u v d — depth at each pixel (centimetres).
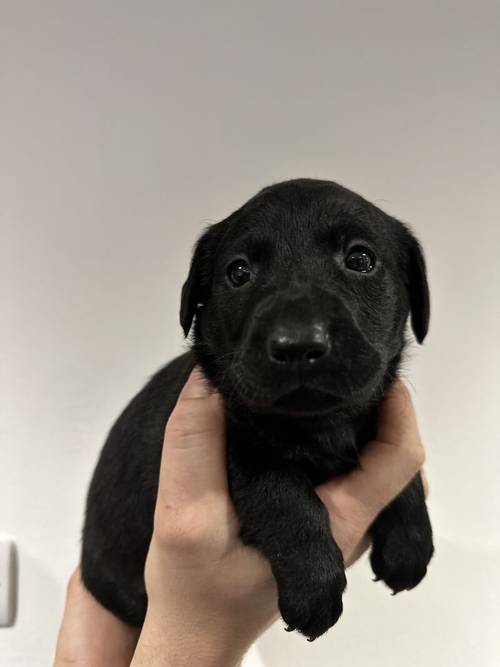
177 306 39
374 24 38
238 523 22
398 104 38
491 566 37
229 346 23
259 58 38
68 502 39
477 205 38
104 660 30
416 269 26
